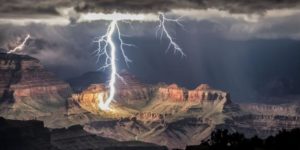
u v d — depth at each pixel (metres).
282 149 165.12
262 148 166.50
